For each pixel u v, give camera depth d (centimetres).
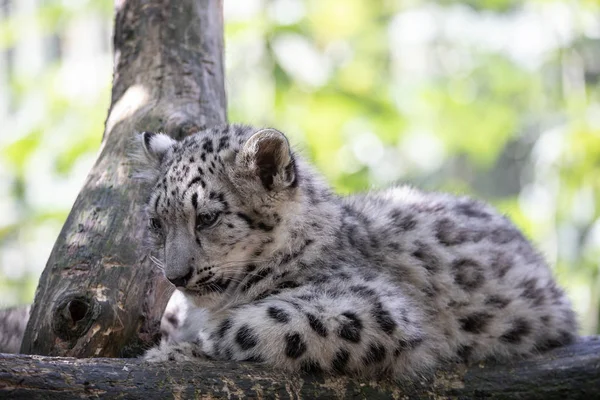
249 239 959
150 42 1241
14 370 757
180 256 943
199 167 968
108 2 2250
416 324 935
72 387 768
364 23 2448
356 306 900
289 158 957
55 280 977
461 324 1018
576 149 2188
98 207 1042
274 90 2089
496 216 1136
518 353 1016
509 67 2758
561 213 2261
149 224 1002
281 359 870
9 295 2595
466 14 2995
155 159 1041
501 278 1038
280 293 943
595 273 2150
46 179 2373
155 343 1010
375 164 2470
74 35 2878
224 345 903
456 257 1035
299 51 2194
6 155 2159
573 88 2731
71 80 2212
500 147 2761
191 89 1217
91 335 943
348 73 2220
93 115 2128
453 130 2500
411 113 2497
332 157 2125
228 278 969
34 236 2597
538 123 2961
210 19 1277
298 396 852
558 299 1070
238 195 959
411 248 1030
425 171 3020
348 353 881
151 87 1209
